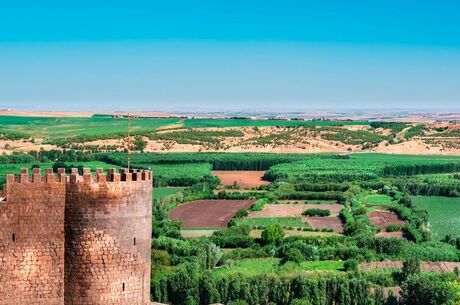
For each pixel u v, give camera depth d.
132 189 73.25
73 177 71.69
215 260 172.00
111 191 72.31
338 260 178.38
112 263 72.81
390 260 177.62
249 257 180.75
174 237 197.25
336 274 155.50
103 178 72.00
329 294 144.75
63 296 72.56
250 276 149.88
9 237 70.44
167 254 165.25
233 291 144.25
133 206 73.44
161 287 143.00
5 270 70.50
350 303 143.38
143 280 74.94
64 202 71.88
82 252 72.12
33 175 71.06
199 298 143.25
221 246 193.75
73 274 72.31
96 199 71.88
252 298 144.25
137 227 73.94
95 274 72.44
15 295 71.00
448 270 168.50
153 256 160.25
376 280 155.12
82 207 71.75
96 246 72.25
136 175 73.75
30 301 71.50
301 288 144.00
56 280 72.19
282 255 181.50
